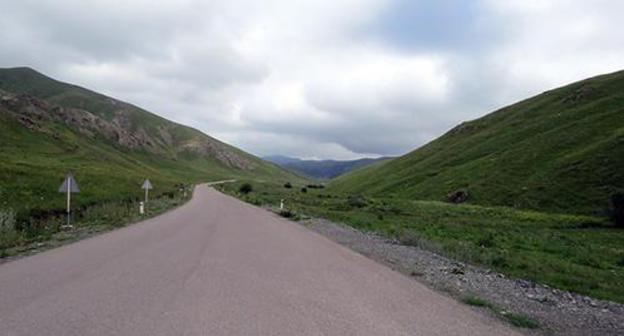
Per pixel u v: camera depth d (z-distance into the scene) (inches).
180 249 569.6
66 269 419.2
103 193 1636.3
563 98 3949.3
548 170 2492.6
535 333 271.3
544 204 2149.4
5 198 1073.5
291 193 3695.9
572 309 348.2
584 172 2295.8
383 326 263.6
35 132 4200.3
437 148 4419.3
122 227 879.7
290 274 420.2
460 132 4547.2
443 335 251.9
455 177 3041.3
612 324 307.9
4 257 493.7
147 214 1226.6
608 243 1051.3
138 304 293.6
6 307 280.8
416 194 3021.7
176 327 246.8
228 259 496.1
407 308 309.6
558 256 727.1
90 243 624.1
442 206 2110.0
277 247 619.8
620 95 3336.6
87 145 5083.7
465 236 956.0
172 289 340.5
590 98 3676.2
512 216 1701.5
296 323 261.9
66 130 5428.2
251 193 3385.8
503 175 2689.5
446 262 555.8
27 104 5477.4
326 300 322.3
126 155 6565.0
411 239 761.6
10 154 2878.9
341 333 246.7
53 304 289.6
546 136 3063.5
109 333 234.2
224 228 876.6
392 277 430.3
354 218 1333.7
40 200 1162.0
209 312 278.8
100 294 319.9
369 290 364.2
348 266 484.7
